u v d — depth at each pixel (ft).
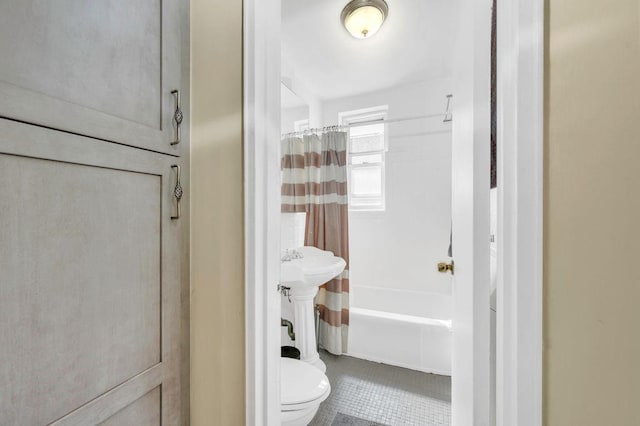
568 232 1.63
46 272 1.79
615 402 1.43
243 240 2.85
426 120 8.48
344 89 8.70
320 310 7.68
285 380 4.04
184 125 2.92
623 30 1.40
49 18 1.80
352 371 6.56
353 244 9.50
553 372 1.71
